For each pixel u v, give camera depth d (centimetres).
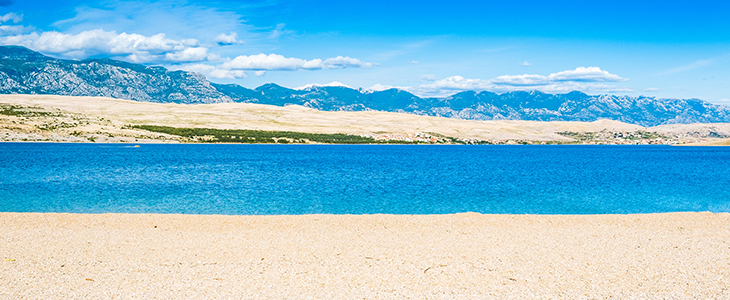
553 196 5244
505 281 1555
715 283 1542
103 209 3991
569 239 2247
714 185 6788
